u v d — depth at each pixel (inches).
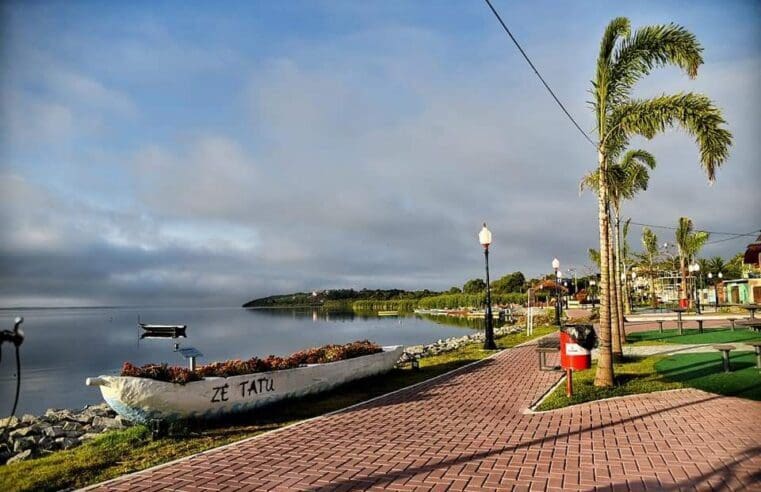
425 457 247.6
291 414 373.1
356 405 383.6
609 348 410.0
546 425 302.4
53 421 460.1
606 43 426.0
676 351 600.7
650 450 244.7
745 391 365.4
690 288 1953.7
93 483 233.1
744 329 826.2
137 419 313.7
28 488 228.4
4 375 801.6
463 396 407.2
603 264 418.9
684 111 371.6
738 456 231.0
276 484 218.1
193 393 324.8
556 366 545.0
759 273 1590.8
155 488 218.2
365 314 3794.3
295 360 438.9
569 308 2203.5
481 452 252.2
